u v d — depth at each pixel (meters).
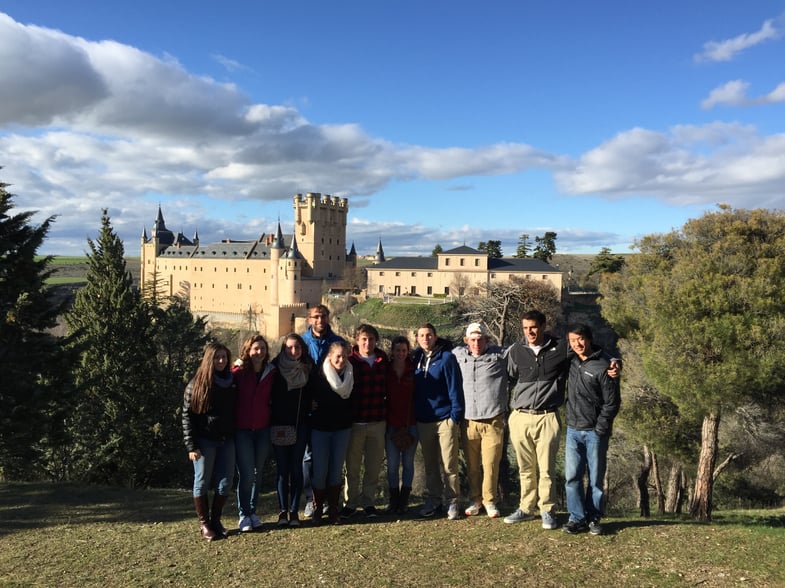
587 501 9.03
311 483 10.13
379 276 101.50
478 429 9.80
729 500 30.12
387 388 10.05
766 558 7.85
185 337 33.78
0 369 16.70
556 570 7.46
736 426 23.20
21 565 8.17
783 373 18.14
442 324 80.00
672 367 19.61
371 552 8.16
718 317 19.23
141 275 143.50
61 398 18.70
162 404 27.02
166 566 7.87
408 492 10.27
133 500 13.47
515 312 37.44
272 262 115.31
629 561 7.76
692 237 23.70
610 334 58.84
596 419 8.65
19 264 18.33
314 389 9.21
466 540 8.62
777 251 20.06
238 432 9.16
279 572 7.50
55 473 23.05
